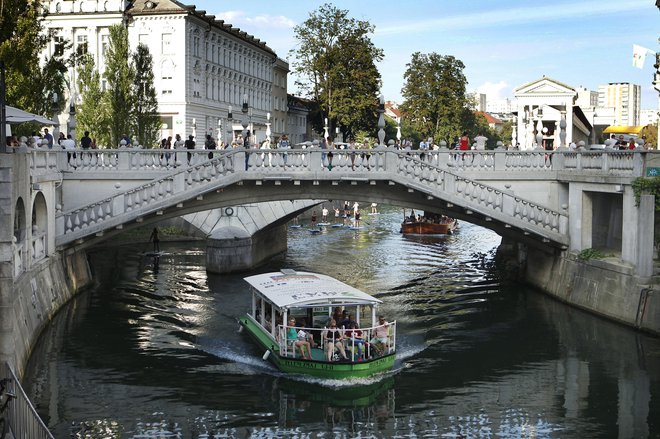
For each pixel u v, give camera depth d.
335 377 24.97
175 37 74.19
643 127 59.91
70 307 33.34
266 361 26.91
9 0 34.75
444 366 26.39
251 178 33.03
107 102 50.69
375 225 73.19
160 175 34.50
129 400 23.08
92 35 74.31
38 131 40.44
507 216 33.88
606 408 22.47
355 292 27.69
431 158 35.38
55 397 23.14
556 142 59.75
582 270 33.28
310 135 127.12
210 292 37.53
